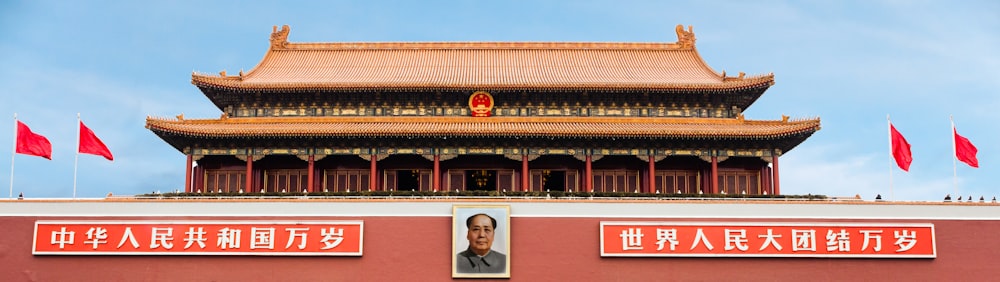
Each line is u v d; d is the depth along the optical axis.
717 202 64.06
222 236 63.16
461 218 63.06
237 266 62.97
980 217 64.50
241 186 74.75
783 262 63.56
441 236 63.22
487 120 76.06
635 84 75.06
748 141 73.06
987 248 64.06
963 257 63.91
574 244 63.28
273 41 87.19
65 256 63.09
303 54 86.75
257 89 75.00
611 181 75.75
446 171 75.19
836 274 63.53
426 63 85.12
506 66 84.50
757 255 63.41
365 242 63.19
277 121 75.75
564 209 63.66
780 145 73.75
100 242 63.09
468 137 72.06
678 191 75.69
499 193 68.50
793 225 63.78
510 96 77.06
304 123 75.25
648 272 63.12
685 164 76.06
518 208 63.59
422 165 75.44
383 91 75.62
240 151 73.31
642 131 71.12
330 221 63.34
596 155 73.38
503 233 62.91
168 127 70.00
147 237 63.16
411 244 63.12
